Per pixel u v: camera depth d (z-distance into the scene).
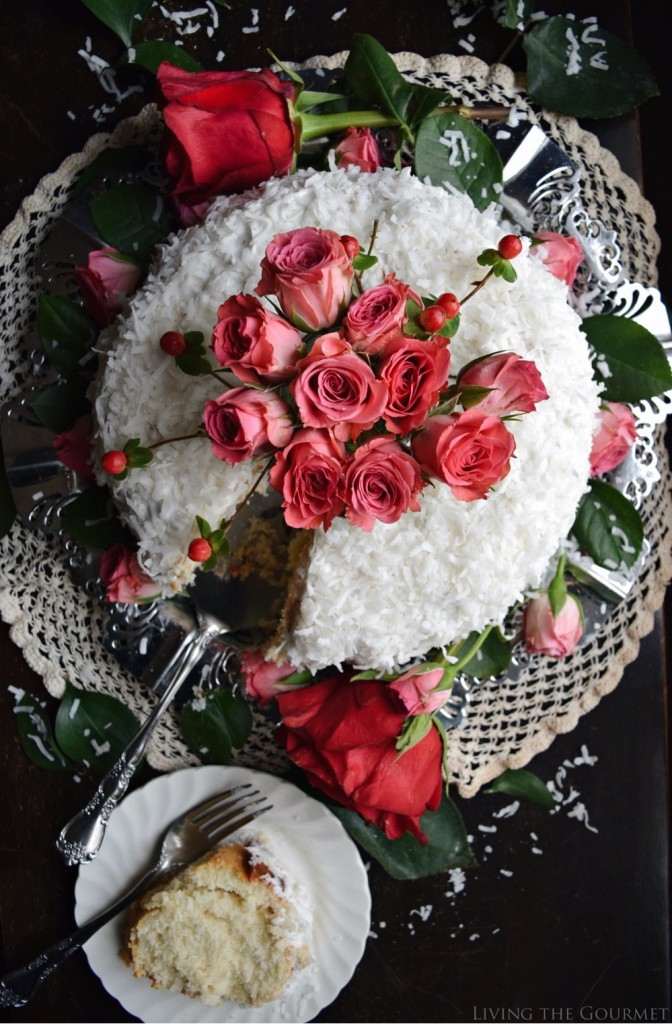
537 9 0.72
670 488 0.72
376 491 0.52
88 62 0.71
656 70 0.78
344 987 0.73
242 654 0.68
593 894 0.74
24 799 0.72
